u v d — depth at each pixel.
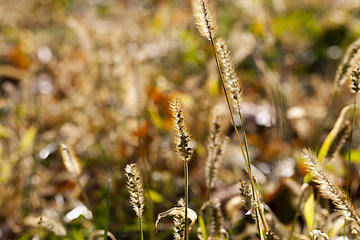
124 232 0.92
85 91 1.43
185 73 1.56
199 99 1.21
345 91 1.43
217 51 0.66
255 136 1.32
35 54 1.71
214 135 0.75
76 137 1.27
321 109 1.37
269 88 1.11
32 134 1.02
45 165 1.22
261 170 1.16
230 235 0.85
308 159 0.66
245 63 1.70
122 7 2.98
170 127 1.17
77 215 0.96
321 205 0.91
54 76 1.66
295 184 0.87
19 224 0.91
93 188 1.12
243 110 1.42
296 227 0.85
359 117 1.23
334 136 0.76
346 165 1.04
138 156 1.11
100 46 1.42
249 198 0.70
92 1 3.23
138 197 0.67
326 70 1.76
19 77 1.43
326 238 0.70
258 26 1.65
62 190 1.13
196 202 0.99
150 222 0.80
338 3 2.32
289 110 1.08
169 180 1.03
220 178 1.11
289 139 1.00
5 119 1.22
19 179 0.99
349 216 0.66
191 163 1.13
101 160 1.20
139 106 0.88
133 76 0.89
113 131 1.10
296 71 1.80
